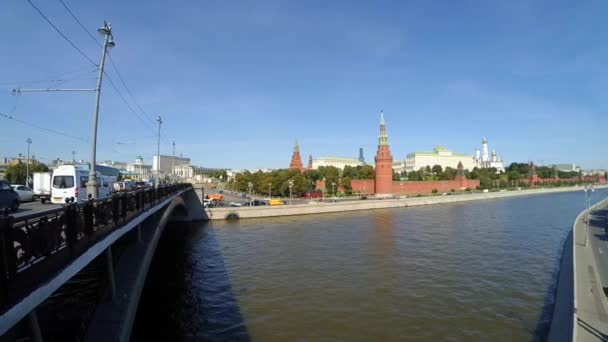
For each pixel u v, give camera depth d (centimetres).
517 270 2694
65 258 712
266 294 2194
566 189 15700
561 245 3616
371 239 4028
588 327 1566
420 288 2286
